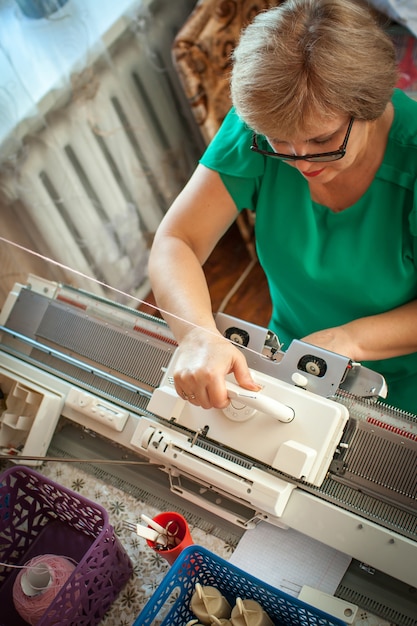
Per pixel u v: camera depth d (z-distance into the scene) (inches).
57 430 61.4
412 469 49.5
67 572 47.6
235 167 58.6
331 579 49.9
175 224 61.1
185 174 120.3
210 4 98.9
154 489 56.4
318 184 55.7
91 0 92.2
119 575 50.0
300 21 42.1
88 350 61.3
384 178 54.6
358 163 53.6
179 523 49.3
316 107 42.4
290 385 51.6
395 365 65.2
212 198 60.2
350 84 42.0
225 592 47.3
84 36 91.6
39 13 86.0
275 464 49.6
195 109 105.7
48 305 64.1
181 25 110.0
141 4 100.1
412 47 100.0
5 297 91.7
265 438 50.7
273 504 49.6
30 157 89.7
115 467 58.1
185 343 52.3
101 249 105.2
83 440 60.5
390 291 59.4
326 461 50.0
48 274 97.1
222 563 44.1
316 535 50.2
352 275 59.6
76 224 99.6
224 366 49.1
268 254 62.3
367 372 51.9
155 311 114.3
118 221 107.1
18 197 90.1
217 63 102.3
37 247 94.8
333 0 42.6
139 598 50.2
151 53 105.6
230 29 100.4
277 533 52.6
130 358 59.7
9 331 64.4
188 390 49.7
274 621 46.1
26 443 58.4
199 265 60.3
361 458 50.6
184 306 55.8
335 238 58.6
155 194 114.4
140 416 57.5
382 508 49.7
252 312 112.5
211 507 53.9
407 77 99.5
